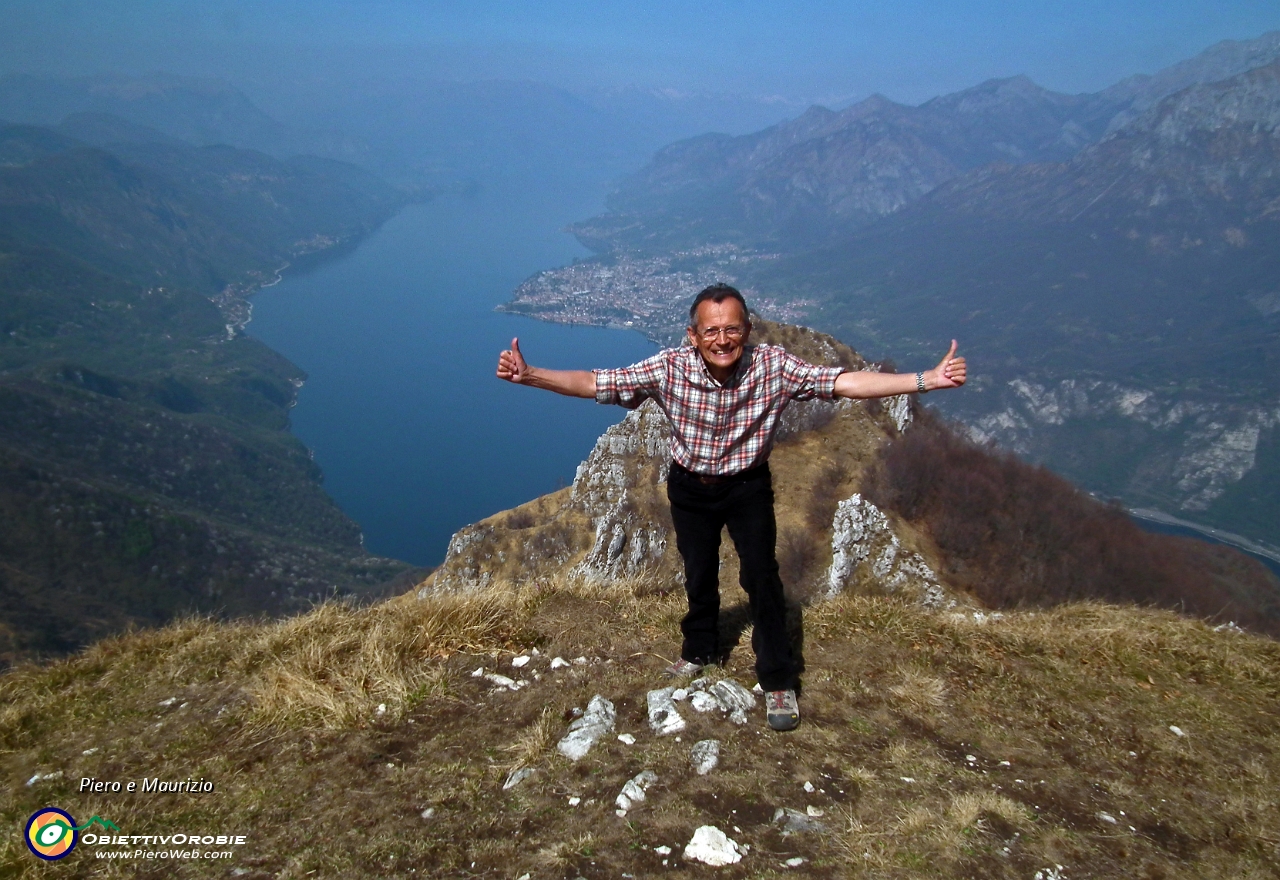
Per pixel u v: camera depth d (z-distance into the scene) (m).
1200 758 4.34
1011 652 5.46
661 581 6.64
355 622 5.68
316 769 3.84
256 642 5.49
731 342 3.74
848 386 3.87
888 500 39.50
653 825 3.35
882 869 3.12
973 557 37.50
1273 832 3.71
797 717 4.14
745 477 4.16
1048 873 3.20
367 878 3.07
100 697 4.86
